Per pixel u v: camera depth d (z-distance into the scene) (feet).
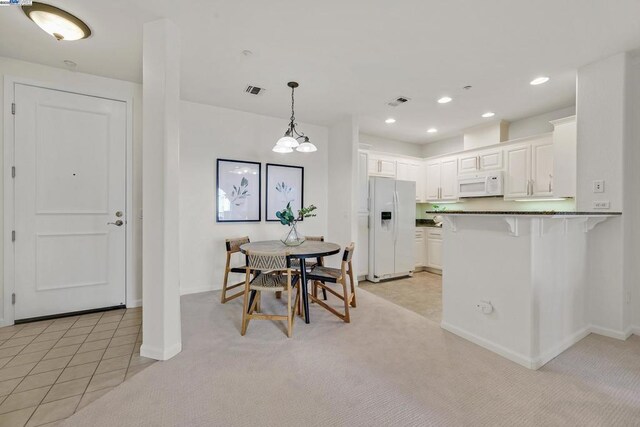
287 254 7.93
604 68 8.04
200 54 8.09
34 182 8.59
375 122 14.32
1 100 8.18
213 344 7.31
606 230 7.93
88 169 9.26
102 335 7.74
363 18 6.56
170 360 6.52
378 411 4.95
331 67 8.81
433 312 9.94
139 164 9.93
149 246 6.59
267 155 13.29
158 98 6.47
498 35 7.13
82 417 4.74
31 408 4.93
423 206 19.06
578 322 7.80
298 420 4.73
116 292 9.70
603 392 5.47
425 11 6.31
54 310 8.87
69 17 6.36
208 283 12.09
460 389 5.55
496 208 15.03
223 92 10.68
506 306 6.79
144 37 6.62
